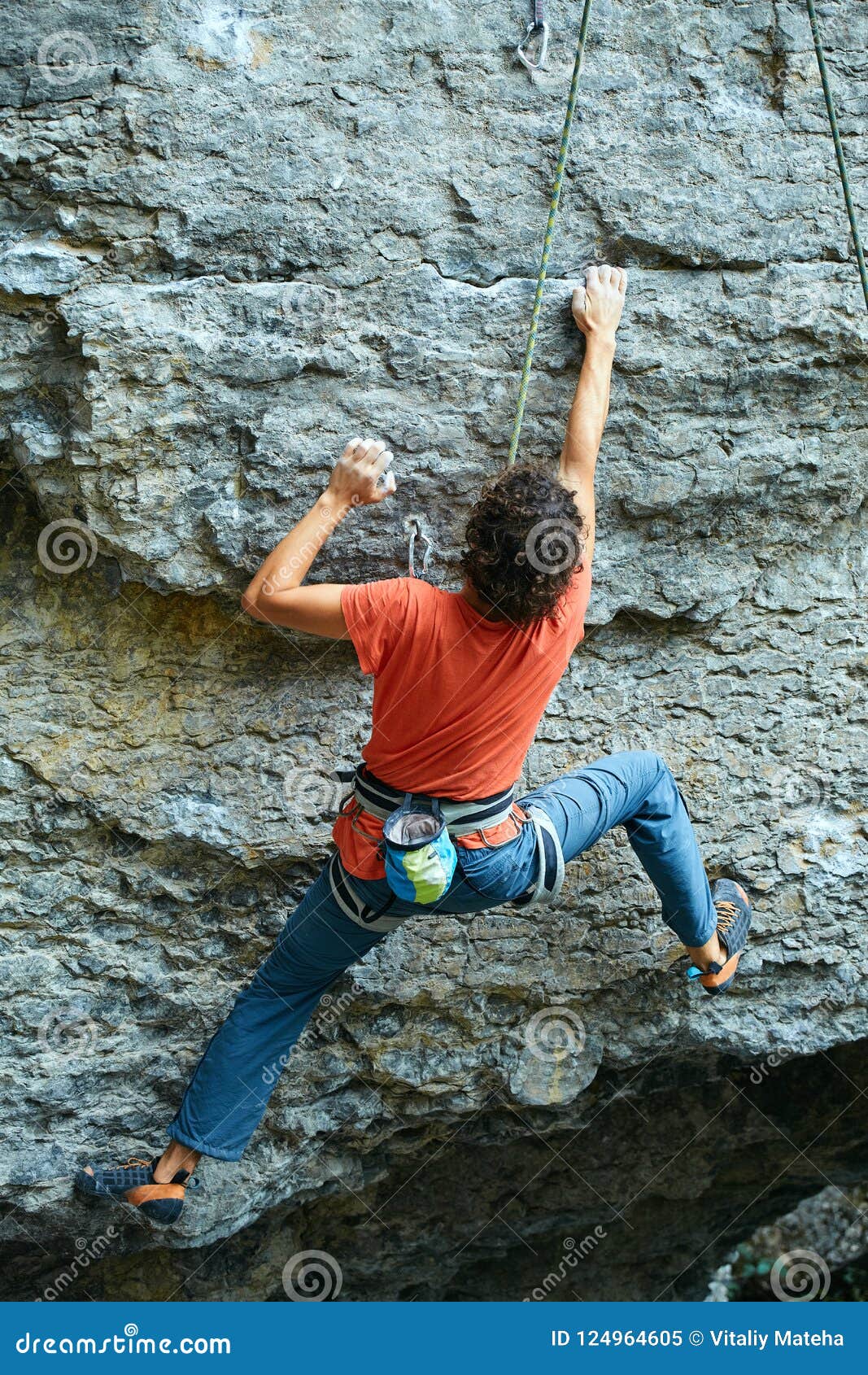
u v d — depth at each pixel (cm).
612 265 316
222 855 331
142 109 284
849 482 341
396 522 312
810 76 322
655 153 314
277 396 299
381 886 270
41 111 281
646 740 350
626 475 324
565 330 309
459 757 259
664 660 350
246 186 292
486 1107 380
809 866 362
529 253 309
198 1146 296
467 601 254
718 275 321
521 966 352
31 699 319
